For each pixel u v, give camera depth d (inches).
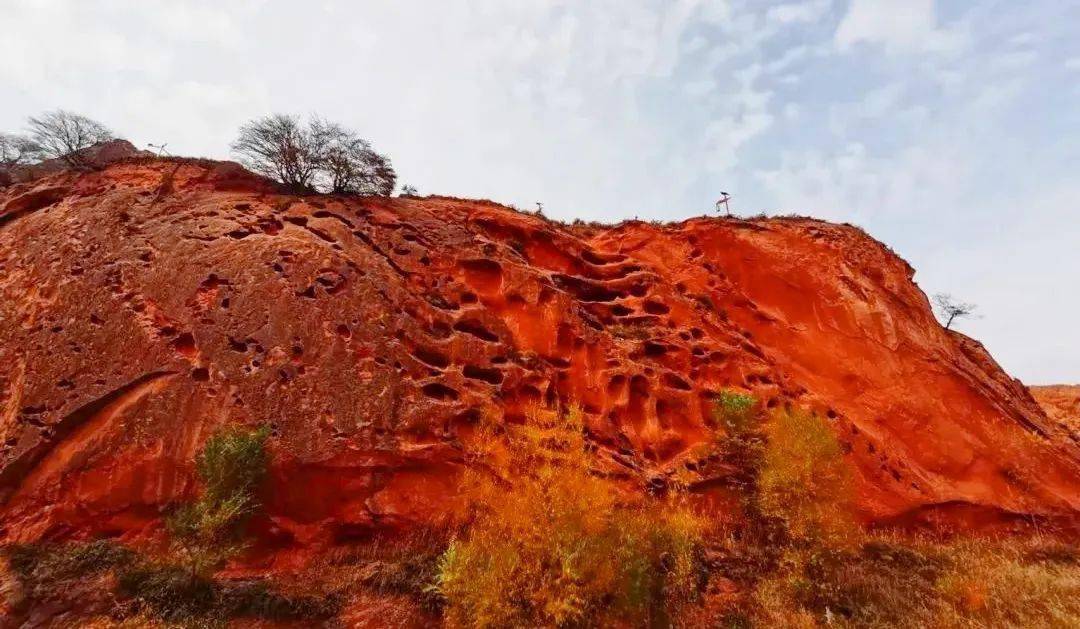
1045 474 534.0
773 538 374.6
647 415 454.0
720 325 588.4
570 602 252.8
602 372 459.2
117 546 282.7
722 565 347.6
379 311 386.3
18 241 456.1
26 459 307.6
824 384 586.9
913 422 549.3
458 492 326.0
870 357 598.9
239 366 337.4
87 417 323.0
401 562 290.8
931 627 291.4
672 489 401.7
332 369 344.2
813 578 334.6
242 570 281.7
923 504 466.9
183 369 335.3
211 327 355.3
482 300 470.0
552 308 477.4
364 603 266.1
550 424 381.7
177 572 264.5
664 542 316.5
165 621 242.2
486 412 365.1
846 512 386.3
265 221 445.1
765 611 303.7
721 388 503.5
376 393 340.2
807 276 665.6
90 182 497.4
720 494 417.7
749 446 408.5
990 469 524.7
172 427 313.9
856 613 304.3
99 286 385.7
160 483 300.8
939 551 414.0
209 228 422.9
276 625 250.8
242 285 376.5
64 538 291.7
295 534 297.9
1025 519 489.7
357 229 464.4
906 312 675.4
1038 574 358.9
